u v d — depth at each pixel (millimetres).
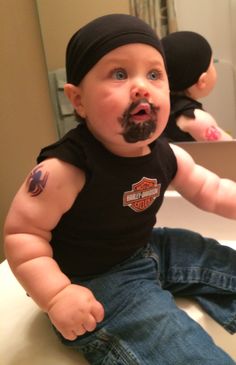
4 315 586
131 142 474
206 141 777
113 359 458
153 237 611
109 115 458
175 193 786
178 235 613
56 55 878
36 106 945
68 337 441
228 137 770
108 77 455
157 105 467
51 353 507
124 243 542
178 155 595
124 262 546
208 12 716
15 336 542
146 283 516
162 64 483
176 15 731
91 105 469
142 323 458
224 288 556
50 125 949
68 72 507
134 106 452
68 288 452
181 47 715
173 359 425
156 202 556
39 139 971
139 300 482
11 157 1010
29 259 469
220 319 538
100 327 476
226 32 715
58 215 497
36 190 484
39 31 885
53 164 486
